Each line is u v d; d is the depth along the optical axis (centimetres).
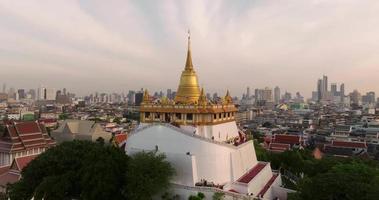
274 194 8869
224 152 7988
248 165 9250
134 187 6725
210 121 8788
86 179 6900
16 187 7744
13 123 13800
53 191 6912
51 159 7788
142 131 8350
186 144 7769
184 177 7594
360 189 6366
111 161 7181
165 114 9225
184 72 9869
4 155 13062
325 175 7025
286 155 11350
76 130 18925
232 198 7106
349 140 19488
